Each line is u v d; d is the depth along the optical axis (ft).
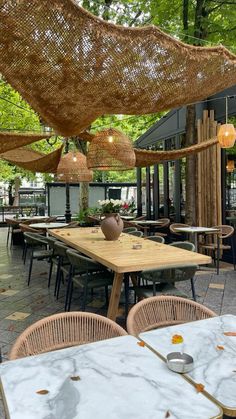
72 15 5.22
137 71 6.47
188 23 19.07
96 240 13.44
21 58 5.96
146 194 31.73
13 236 27.02
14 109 28.07
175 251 10.78
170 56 6.32
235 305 12.04
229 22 18.70
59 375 3.55
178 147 25.45
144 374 3.56
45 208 43.14
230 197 20.49
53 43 5.65
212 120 20.10
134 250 10.97
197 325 5.00
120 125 33.60
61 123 9.04
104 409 2.96
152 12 18.81
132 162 14.70
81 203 29.14
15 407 3.01
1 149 14.39
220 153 20.06
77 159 20.01
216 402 3.08
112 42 5.78
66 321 5.10
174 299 5.98
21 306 12.23
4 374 3.59
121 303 12.34
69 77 6.47
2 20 5.13
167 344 4.35
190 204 19.88
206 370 3.67
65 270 12.53
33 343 4.71
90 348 4.22
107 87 6.87
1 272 17.87
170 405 3.01
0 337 9.41
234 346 4.28
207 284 14.98
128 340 4.45
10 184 54.70
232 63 6.91
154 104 7.83
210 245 18.07
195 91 7.54
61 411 2.94
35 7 4.99
